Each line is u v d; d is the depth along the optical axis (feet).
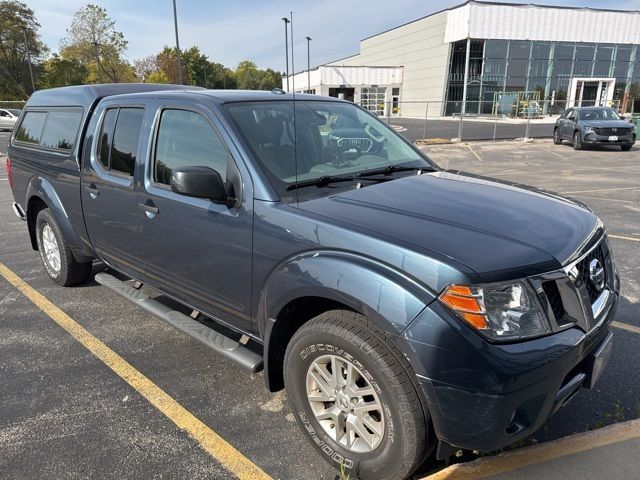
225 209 9.37
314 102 12.00
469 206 8.70
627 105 133.08
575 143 64.13
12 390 10.96
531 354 6.68
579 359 7.30
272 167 9.25
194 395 10.73
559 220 8.48
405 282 6.93
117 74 213.46
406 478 7.79
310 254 8.00
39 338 13.38
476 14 124.16
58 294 16.38
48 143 15.47
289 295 8.17
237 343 10.12
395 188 9.64
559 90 135.03
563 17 128.88
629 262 18.38
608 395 10.41
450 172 11.61
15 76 219.61
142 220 11.46
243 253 9.16
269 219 8.66
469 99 131.95
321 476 8.32
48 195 15.17
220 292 10.00
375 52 179.01
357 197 9.02
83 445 9.17
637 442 8.71
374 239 7.39
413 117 154.71
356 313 7.61
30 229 17.76
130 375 11.53
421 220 7.96
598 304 8.05
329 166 10.20
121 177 12.10
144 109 11.74
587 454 8.46
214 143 9.89
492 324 6.67
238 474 8.42
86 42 205.26
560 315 7.23
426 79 146.41
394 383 7.03
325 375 8.17
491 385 6.53
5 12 211.82
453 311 6.65
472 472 8.13
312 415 8.46
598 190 33.68
